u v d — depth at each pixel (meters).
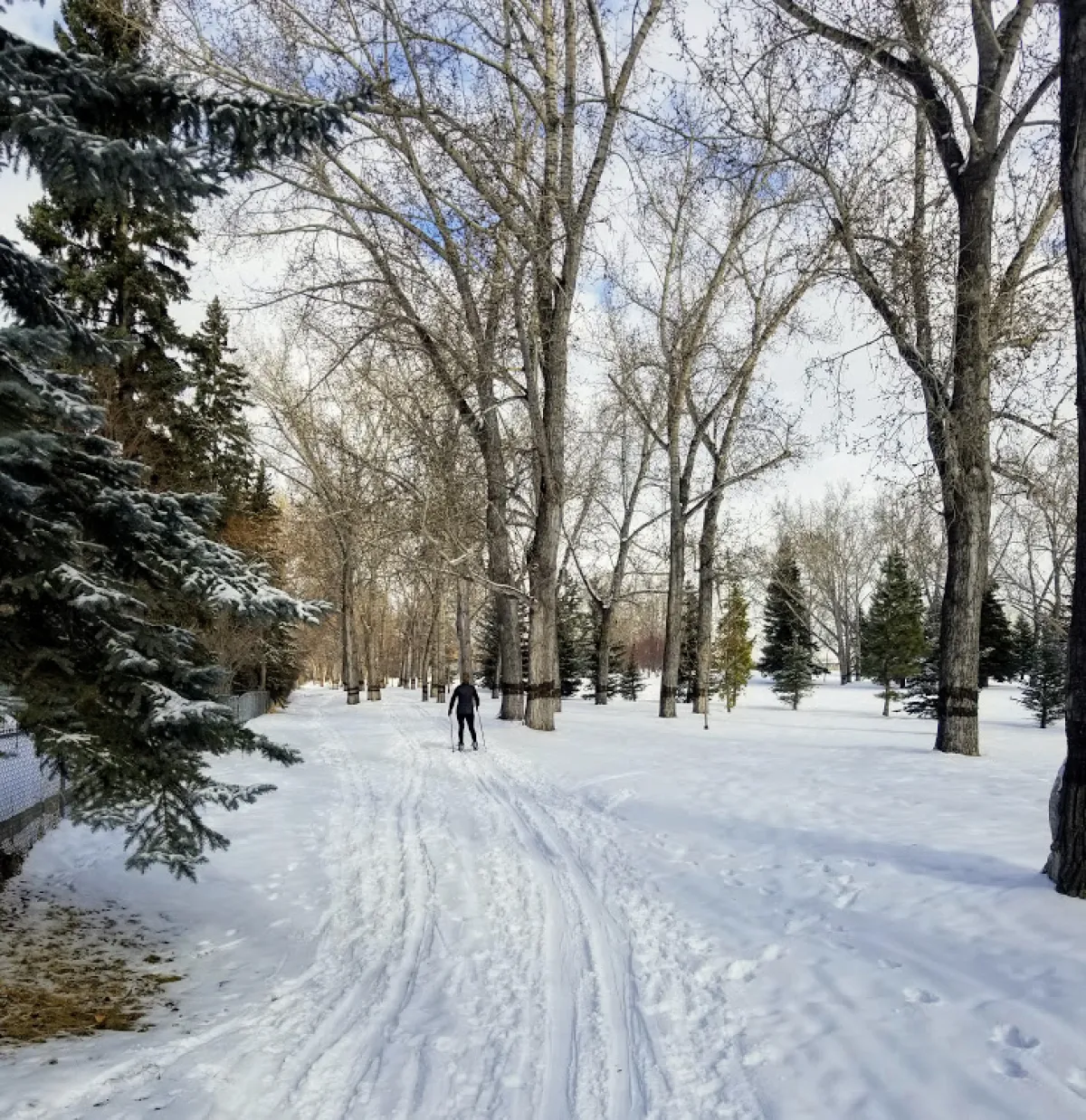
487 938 6.02
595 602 36.16
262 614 4.94
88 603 4.35
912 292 13.10
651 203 22.20
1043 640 38.09
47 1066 3.94
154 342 17.75
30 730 4.87
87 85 4.51
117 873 7.66
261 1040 4.36
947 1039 3.99
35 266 4.75
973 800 9.50
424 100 14.99
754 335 25.56
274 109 4.68
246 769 14.55
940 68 11.85
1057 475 16.28
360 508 22.70
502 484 20.95
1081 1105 3.30
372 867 8.09
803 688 40.84
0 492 4.00
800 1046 4.14
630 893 7.01
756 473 25.81
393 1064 4.09
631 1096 3.79
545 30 17.75
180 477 18.89
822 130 12.13
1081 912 5.21
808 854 7.49
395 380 21.34
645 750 15.77
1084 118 5.96
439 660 42.78
